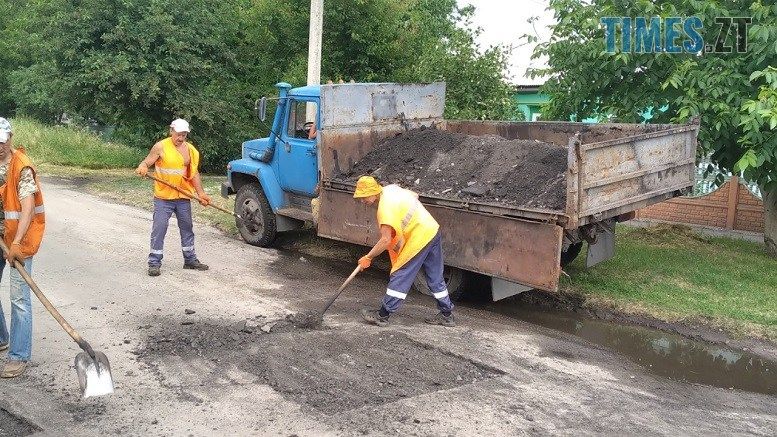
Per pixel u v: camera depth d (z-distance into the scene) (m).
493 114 14.67
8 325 5.91
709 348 6.55
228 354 5.49
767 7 8.34
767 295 7.82
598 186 6.46
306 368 5.28
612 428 4.57
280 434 4.27
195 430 4.29
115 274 7.61
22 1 27.52
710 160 9.52
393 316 6.72
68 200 12.29
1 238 4.91
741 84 8.69
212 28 17.42
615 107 9.74
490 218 6.77
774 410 5.17
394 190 6.21
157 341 5.66
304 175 8.90
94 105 17.23
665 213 12.00
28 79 22.73
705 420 4.84
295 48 17.95
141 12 16.62
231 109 17.98
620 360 6.06
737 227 11.23
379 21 16.98
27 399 4.61
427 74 14.48
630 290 7.84
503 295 7.02
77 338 4.44
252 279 7.82
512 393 5.04
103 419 4.39
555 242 6.26
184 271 7.92
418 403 4.77
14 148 4.94
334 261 9.06
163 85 16.88
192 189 8.16
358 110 8.66
